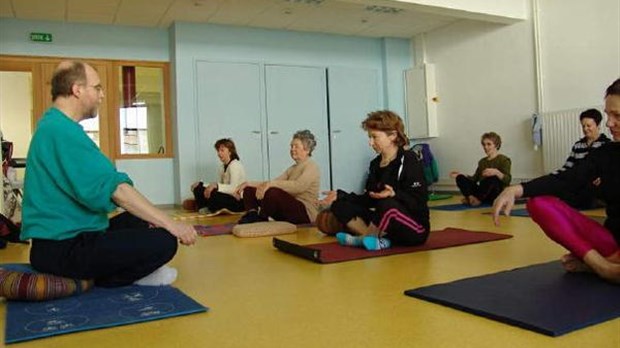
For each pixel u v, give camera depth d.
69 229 1.91
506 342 1.31
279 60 7.82
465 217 4.43
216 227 4.21
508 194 1.94
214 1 6.45
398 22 7.77
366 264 2.43
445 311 1.61
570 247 1.92
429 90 8.30
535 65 6.66
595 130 4.77
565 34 6.30
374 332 1.44
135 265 1.99
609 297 1.62
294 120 7.90
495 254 2.53
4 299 1.89
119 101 7.17
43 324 1.57
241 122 7.54
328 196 3.58
